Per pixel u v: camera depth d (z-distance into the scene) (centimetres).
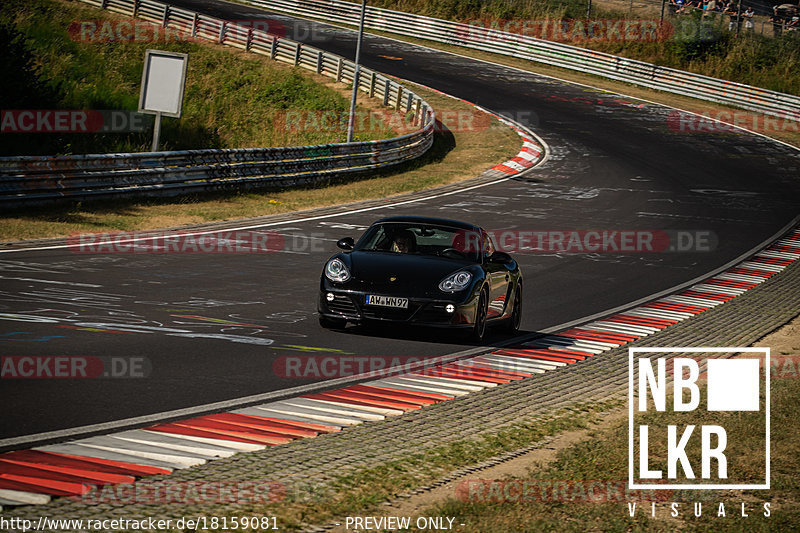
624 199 10750
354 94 12669
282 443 2328
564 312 5134
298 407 2739
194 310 4247
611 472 2136
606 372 3653
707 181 12438
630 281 6406
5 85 12406
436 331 4275
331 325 4097
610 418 2889
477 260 4153
